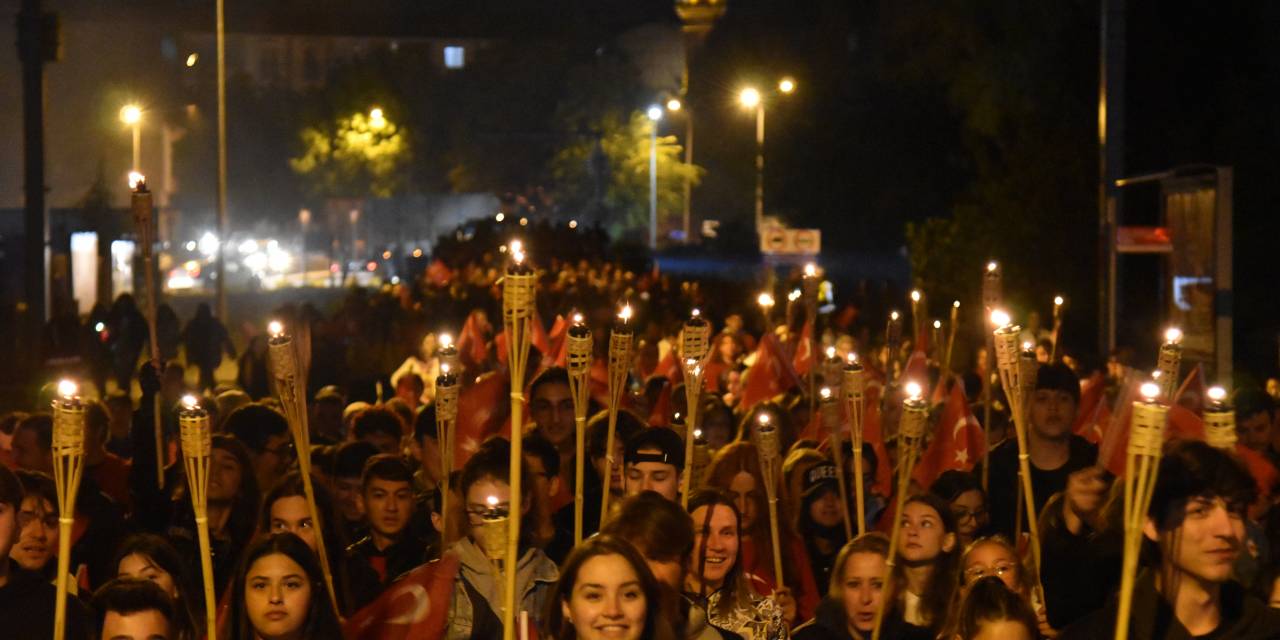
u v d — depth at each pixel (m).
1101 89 23.12
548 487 7.70
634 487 7.18
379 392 17.28
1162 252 20.19
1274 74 30.38
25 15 27.55
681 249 66.56
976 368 18.72
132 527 8.47
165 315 29.83
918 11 37.03
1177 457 4.83
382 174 97.38
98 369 28.17
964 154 42.91
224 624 6.16
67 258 33.38
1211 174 18.33
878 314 32.62
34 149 27.62
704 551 6.55
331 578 7.00
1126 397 6.95
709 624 6.04
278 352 6.59
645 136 92.44
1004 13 34.53
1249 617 4.88
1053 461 9.30
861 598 6.86
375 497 8.13
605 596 5.13
